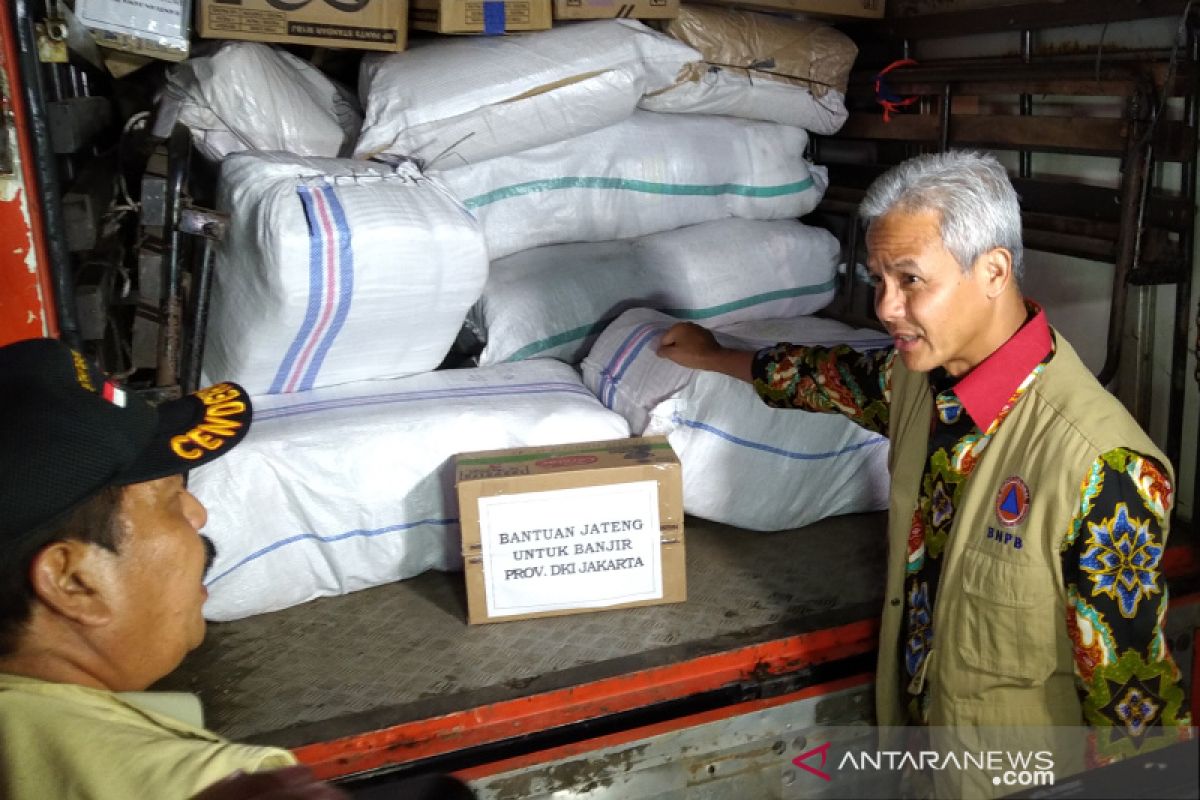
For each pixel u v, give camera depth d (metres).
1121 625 1.41
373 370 2.36
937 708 1.65
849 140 3.20
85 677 0.94
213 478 2.04
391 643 2.05
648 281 2.76
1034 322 1.51
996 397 1.51
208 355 2.28
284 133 2.38
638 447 2.20
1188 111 2.10
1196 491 2.18
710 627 2.05
